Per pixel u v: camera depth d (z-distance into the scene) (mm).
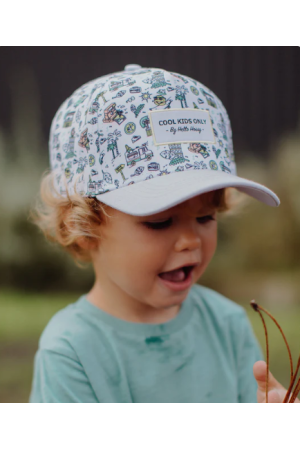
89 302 1322
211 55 4000
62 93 3924
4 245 3736
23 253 3738
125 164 1120
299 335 2867
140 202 1054
